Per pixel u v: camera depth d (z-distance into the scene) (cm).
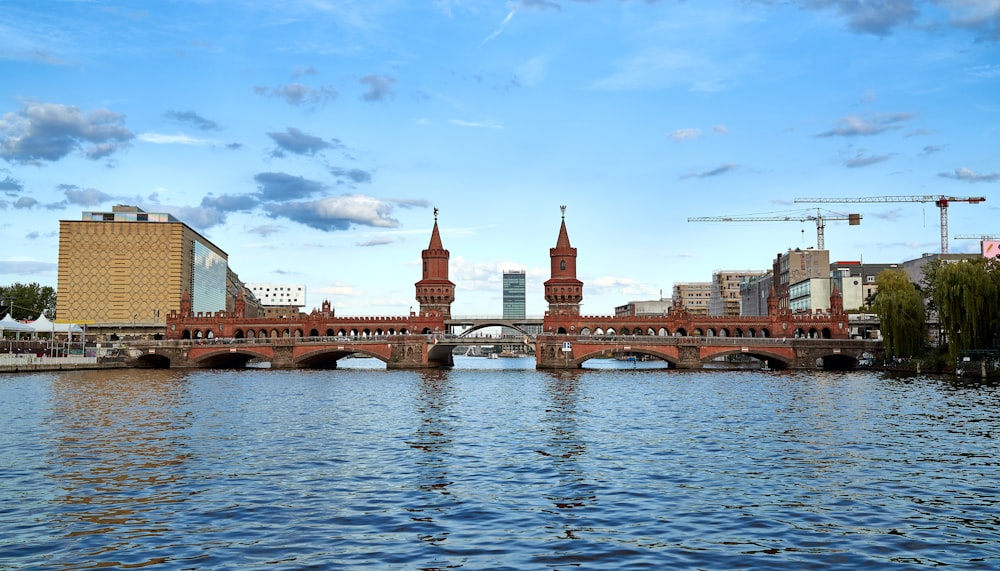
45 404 6981
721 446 4472
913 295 12875
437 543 2552
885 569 2297
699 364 15762
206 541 2567
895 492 3244
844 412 6247
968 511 2936
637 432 5134
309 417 6066
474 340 16538
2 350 15975
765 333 18850
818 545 2519
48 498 3141
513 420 5906
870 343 15325
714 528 2714
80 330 16750
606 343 16012
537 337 16225
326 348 16575
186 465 3862
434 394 8706
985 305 10300
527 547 2508
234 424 5550
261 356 16738
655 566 2322
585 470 3753
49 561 2364
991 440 4634
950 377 10688
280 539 2592
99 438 4778
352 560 2381
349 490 3309
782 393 8431
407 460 4041
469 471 3738
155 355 17338
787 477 3550
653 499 3138
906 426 5303
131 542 2552
